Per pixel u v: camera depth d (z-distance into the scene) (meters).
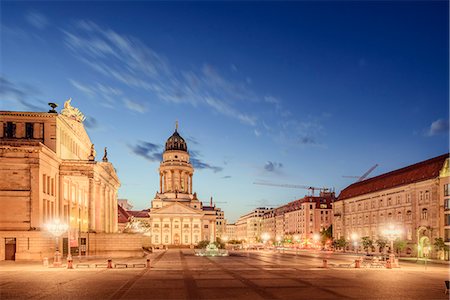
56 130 78.88
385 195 105.12
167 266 56.53
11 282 36.38
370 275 43.56
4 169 66.88
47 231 65.88
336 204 134.38
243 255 96.94
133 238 83.06
